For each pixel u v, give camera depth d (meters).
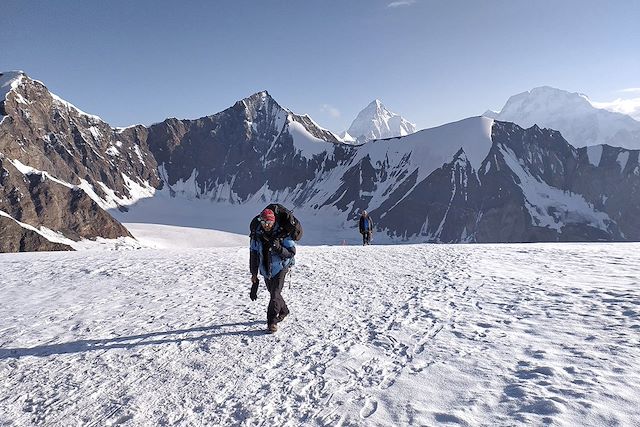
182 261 15.09
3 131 185.25
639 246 15.20
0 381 5.15
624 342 4.95
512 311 6.74
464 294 8.20
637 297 6.84
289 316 7.31
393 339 5.82
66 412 4.32
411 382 4.41
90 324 7.37
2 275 13.13
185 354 5.72
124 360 5.62
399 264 12.84
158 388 4.75
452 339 5.62
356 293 8.90
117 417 4.17
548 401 3.69
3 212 119.50
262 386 4.63
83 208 144.75
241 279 11.16
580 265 10.70
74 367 5.46
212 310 7.98
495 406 3.75
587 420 3.35
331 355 5.38
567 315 6.24
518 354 4.89
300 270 12.28
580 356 4.66
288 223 6.62
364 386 4.43
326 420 3.83
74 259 16.75
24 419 4.23
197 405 4.31
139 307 8.47
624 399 3.62
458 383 4.28
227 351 5.75
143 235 163.38
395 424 3.63
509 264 11.62
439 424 3.55
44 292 10.32
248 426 3.85
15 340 6.63
